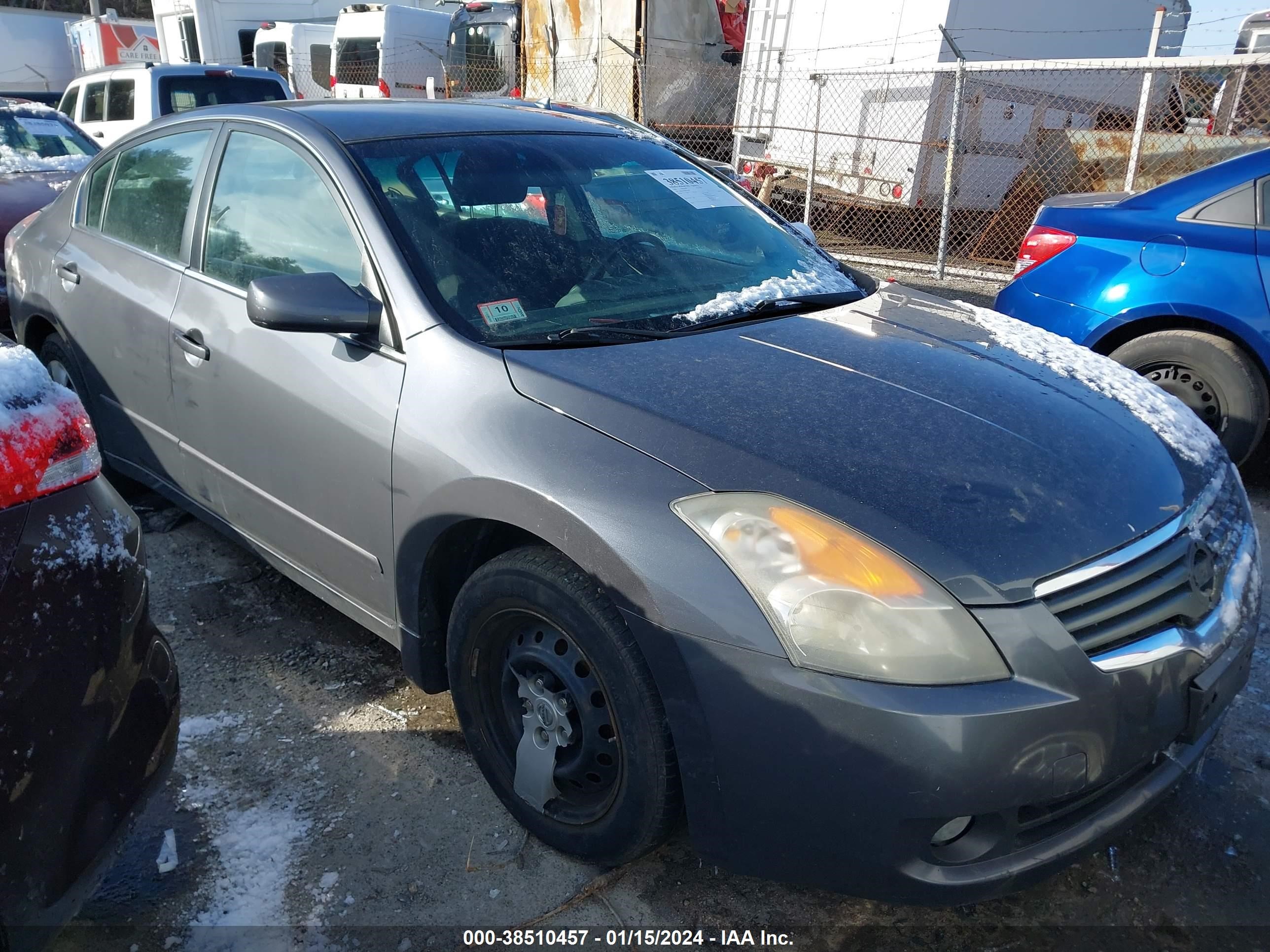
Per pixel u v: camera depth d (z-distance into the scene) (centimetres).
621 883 228
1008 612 180
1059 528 193
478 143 300
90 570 176
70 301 372
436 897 222
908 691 176
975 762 174
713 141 1279
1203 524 219
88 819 169
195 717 281
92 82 1195
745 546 188
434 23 1520
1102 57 1039
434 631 253
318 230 276
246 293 291
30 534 166
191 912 217
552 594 212
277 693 294
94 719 171
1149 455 227
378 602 264
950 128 932
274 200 293
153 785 186
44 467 170
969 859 184
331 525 269
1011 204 988
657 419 211
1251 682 307
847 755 178
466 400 229
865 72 923
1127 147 926
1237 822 251
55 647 166
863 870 184
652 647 194
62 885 164
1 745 155
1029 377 254
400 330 246
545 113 348
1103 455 219
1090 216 473
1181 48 1032
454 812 248
